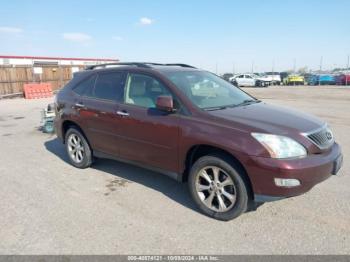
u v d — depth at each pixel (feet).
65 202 13.55
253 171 10.75
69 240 10.60
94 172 17.34
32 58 96.78
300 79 142.00
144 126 13.75
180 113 12.70
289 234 10.77
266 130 10.89
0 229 11.36
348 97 66.74
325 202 13.08
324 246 10.05
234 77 128.98
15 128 31.81
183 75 14.64
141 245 10.28
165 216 12.22
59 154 21.35
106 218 12.09
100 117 15.85
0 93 73.46
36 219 12.07
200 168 12.19
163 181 15.85
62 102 18.43
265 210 12.48
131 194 14.32
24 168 18.37
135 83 14.76
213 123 11.76
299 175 10.43
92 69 17.88
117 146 15.43
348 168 17.16
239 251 9.91
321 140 11.62
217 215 11.90
